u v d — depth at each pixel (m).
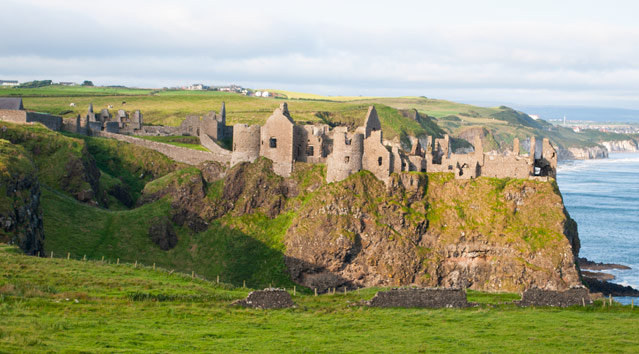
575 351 77.12
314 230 186.00
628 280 196.25
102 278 105.38
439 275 182.00
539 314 94.94
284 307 93.38
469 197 189.75
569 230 187.00
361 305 96.75
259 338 76.75
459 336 81.62
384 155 193.38
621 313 97.44
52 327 74.19
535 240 179.12
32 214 148.00
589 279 185.50
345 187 190.88
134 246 182.25
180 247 190.88
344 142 194.00
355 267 184.75
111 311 84.44
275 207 199.62
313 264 184.00
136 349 69.19
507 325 87.81
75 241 173.88
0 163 146.50
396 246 183.25
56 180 196.38
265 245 191.50
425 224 186.88
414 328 84.75
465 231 184.12
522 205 185.75
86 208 189.62
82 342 70.12
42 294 89.25
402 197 190.62
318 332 81.00
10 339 67.88
